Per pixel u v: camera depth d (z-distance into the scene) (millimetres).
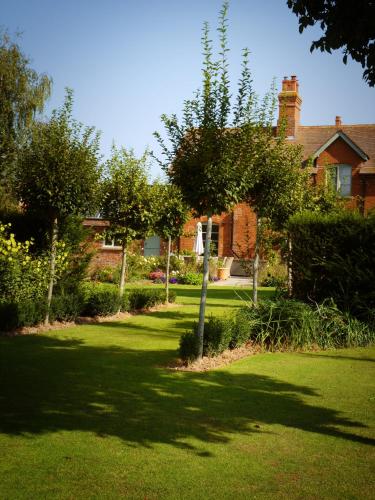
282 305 9727
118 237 12961
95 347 8562
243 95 7270
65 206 10219
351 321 9773
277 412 5238
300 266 11398
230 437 4480
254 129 7477
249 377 6730
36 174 10008
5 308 9500
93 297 12297
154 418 4941
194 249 29594
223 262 28406
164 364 7395
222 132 7094
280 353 8594
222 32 7031
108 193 12422
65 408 5180
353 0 4988
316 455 4113
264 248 12891
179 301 16828
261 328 9156
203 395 5797
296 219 11664
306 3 5301
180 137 7441
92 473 3668
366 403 5613
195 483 3555
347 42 5242
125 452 4070
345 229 10992
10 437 4328
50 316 10633
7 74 18031
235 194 7250
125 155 12797
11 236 10648
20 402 5336
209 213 7469
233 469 3809
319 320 9539
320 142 29250
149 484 3520
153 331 10531
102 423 4754
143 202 12750
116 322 11773
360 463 3961
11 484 3459
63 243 11773
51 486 3445
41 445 4168
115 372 6809
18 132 17328
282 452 4164
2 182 15195
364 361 7938
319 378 6758
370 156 27875
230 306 15523
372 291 10398
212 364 7418
